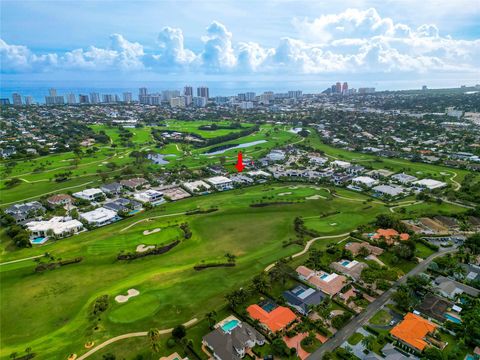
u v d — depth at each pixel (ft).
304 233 467.52
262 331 279.90
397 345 264.72
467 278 351.46
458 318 295.69
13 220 507.30
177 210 568.41
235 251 422.82
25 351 261.85
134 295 331.36
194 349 261.03
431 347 254.27
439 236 451.94
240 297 308.81
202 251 424.05
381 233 447.01
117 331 282.77
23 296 335.26
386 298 323.78
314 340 268.21
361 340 269.03
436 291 332.19
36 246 444.55
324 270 370.73
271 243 442.50
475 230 472.03
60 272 377.71
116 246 435.53
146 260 402.72
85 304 320.91
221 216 533.55
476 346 261.85
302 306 305.32
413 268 376.48
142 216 545.85
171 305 314.96
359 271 360.89
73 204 604.49
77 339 274.57
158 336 260.01
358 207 570.46
